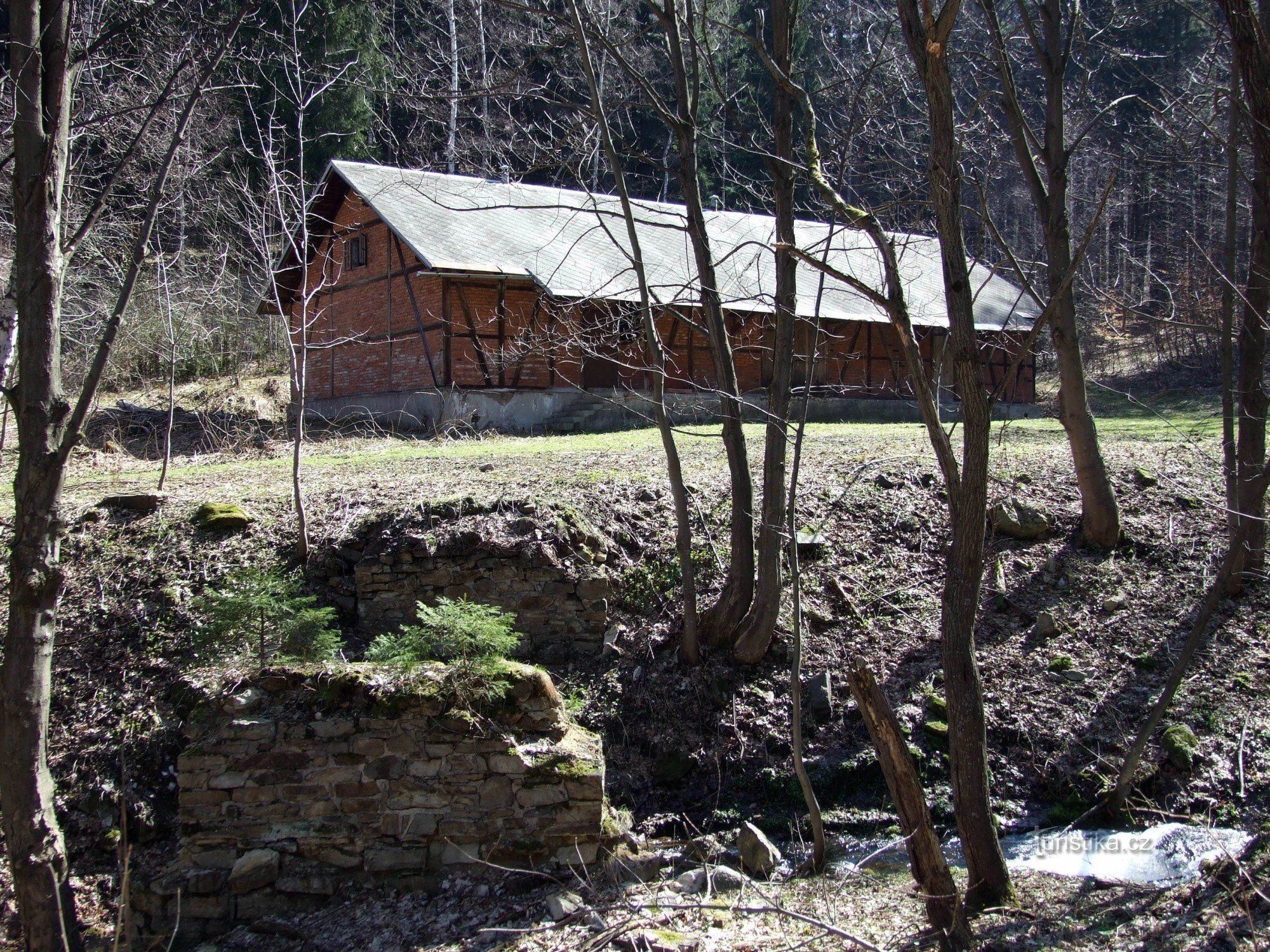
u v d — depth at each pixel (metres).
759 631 8.20
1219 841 6.21
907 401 23.25
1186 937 5.10
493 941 5.75
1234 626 9.02
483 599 8.43
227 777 6.41
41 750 5.29
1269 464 6.96
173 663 7.86
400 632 8.37
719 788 7.64
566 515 8.84
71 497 10.05
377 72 18.53
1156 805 7.41
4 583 8.32
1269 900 5.05
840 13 9.58
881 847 6.96
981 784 5.51
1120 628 9.03
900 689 8.37
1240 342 8.77
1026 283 6.58
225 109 20.39
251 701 6.58
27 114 5.25
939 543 9.98
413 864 6.36
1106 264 15.66
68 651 7.90
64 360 18.33
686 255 8.63
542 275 18.22
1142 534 10.05
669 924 5.79
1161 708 7.06
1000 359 24.61
